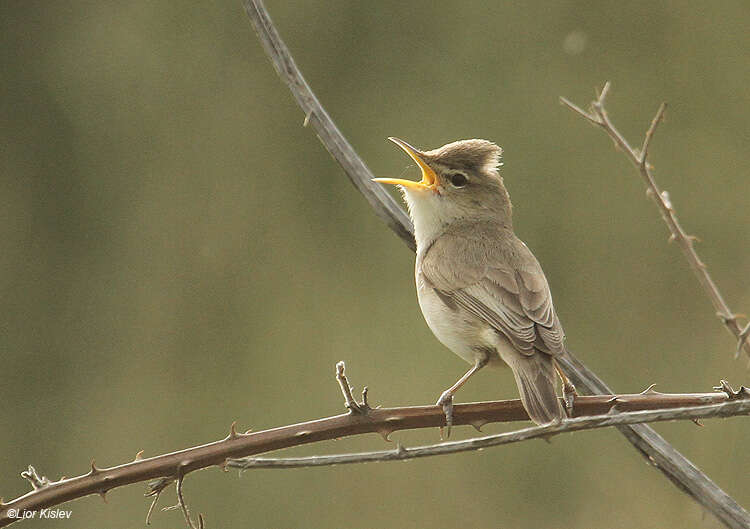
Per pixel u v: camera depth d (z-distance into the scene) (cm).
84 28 1485
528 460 1329
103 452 1364
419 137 1492
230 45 1505
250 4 746
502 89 1508
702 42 1530
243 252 1458
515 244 808
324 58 1516
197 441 1383
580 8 1528
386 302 1441
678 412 495
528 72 1512
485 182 851
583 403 651
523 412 652
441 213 844
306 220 1473
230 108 1492
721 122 1505
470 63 1516
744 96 1509
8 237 1427
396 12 1525
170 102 1485
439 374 1402
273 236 1466
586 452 1330
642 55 1527
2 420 1372
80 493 583
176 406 1395
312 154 1488
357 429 616
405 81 1513
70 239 1441
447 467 1329
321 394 1403
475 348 747
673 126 1509
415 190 845
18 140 1452
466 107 1502
